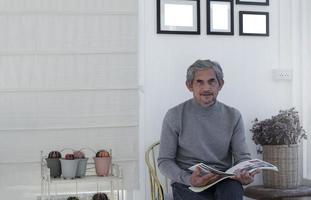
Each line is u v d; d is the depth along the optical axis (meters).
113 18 2.87
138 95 2.89
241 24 3.20
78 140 2.83
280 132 2.97
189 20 3.09
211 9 3.14
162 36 3.06
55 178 2.45
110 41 2.86
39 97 2.80
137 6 2.89
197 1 3.10
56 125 2.81
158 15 3.04
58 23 2.82
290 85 3.29
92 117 2.84
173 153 2.53
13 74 2.79
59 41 2.82
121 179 2.52
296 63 3.29
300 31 3.30
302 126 3.26
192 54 3.11
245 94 3.21
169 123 2.56
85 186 2.88
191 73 2.55
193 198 2.34
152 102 3.04
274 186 3.00
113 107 2.86
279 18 3.29
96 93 2.85
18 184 2.78
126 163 2.87
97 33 2.85
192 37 3.11
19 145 2.78
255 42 3.24
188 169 2.45
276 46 3.28
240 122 2.58
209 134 2.52
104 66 2.86
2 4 2.79
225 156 2.55
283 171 2.97
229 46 3.19
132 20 2.88
